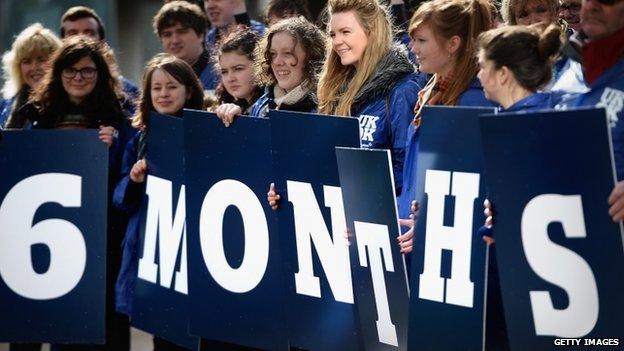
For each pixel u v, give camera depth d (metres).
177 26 11.14
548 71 6.92
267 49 8.82
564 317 6.46
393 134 8.08
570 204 6.38
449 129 7.00
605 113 6.23
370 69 8.21
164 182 9.19
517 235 6.52
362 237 7.67
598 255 6.34
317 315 8.09
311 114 7.91
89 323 9.55
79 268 9.53
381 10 8.29
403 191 7.78
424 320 7.17
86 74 9.85
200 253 8.82
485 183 6.89
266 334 8.53
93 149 9.48
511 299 6.59
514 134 6.45
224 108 8.56
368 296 7.73
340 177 7.70
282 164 8.12
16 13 16.14
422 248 7.16
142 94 9.58
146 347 12.46
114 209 9.78
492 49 6.90
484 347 7.01
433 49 7.70
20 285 9.60
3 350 10.87
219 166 8.63
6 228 9.57
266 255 8.47
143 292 9.41
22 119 10.73
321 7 13.23
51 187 9.52
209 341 9.13
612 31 6.80
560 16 8.37
